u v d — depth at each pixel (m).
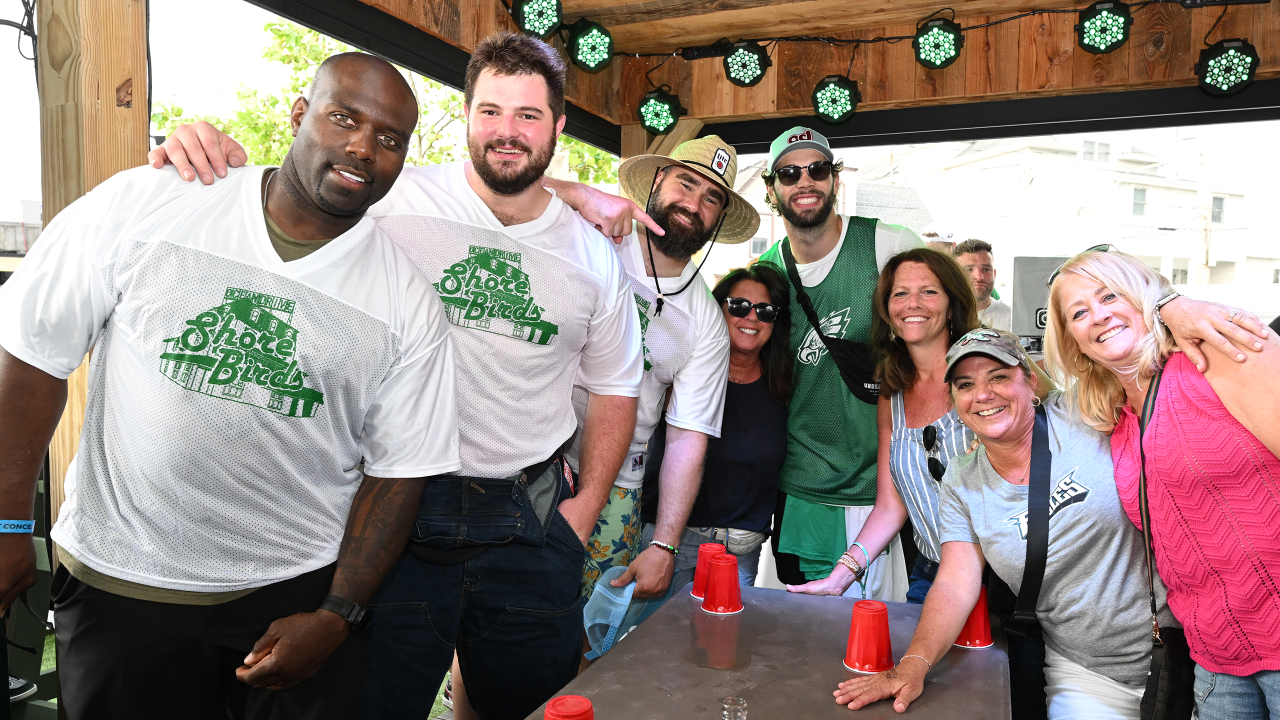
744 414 2.81
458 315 1.83
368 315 1.51
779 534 2.92
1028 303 3.98
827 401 2.89
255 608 1.48
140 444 1.37
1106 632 1.92
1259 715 1.67
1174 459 1.67
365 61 1.41
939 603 1.83
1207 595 1.67
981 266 4.49
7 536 1.33
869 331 2.91
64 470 2.24
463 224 1.86
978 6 4.08
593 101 4.52
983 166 5.73
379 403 1.58
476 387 1.85
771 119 4.72
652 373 2.56
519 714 2.05
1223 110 4.05
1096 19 3.84
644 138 4.80
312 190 1.40
